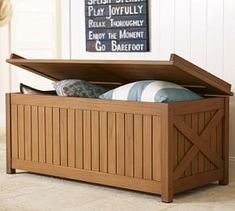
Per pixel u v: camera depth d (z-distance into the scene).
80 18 4.86
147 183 3.58
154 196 3.64
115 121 3.70
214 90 3.91
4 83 6.90
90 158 3.84
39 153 4.12
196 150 3.69
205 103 3.73
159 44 4.43
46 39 7.11
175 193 3.63
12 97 4.23
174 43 4.36
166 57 4.40
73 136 3.92
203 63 4.24
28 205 3.41
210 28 4.19
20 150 4.23
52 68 4.21
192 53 4.28
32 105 4.12
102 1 4.68
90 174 3.85
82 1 4.83
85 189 3.82
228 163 3.97
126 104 3.62
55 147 4.02
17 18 6.92
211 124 3.80
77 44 4.89
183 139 3.60
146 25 4.46
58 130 3.99
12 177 4.18
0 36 6.83
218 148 3.90
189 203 3.48
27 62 4.03
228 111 3.93
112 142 3.72
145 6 4.44
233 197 3.62
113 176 3.74
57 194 3.68
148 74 3.89
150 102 3.53
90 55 4.82
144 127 3.56
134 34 4.53
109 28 4.66
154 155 3.54
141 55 4.53
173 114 3.48
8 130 4.28
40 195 3.65
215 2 4.15
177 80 3.90
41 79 7.14
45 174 4.19
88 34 4.79
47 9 7.07
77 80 4.07
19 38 6.96
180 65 3.52
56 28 6.50
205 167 3.80
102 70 4.05
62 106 3.95
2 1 6.70
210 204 3.45
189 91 3.73
